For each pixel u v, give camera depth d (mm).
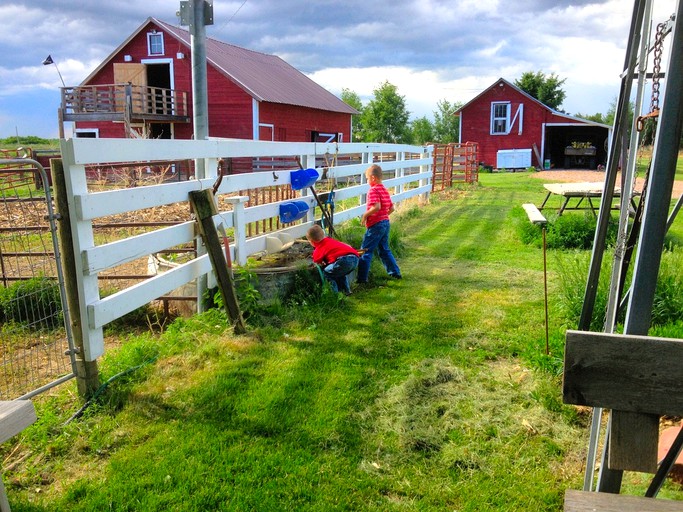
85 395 4020
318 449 3410
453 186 21875
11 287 6203
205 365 4547
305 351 4836
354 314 5879
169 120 25703
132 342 5113
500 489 3047
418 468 3229
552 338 4789
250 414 3777
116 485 3055
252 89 25062
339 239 8117
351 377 4301
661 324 5316
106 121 26500
